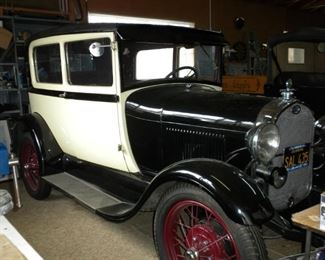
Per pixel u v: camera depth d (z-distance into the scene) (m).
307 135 2.10
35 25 5.09
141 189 2.54
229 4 8.69
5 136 4.19
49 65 3.20
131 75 2.56
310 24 10.95
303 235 1.85
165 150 2.39
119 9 6.67
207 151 2.16
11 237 1.44
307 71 4.08
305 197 2.18
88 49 2.67
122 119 2.54
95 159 2.94
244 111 2.03
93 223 2.99
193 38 2.79
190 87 2.65
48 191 3.44
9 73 4.89
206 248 1.86
